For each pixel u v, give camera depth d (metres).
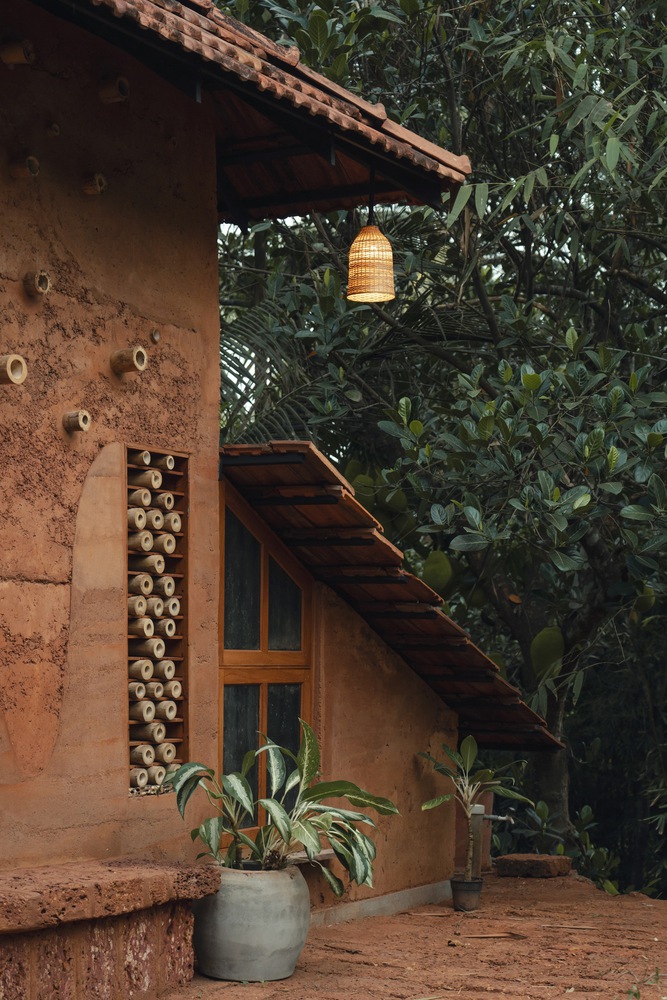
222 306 14.95
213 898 5.95
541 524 10.72
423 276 12.10
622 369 12.32
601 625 12.28
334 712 7.98
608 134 9.11
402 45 12.14
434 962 6.59
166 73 6.03
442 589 11.77
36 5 5.70
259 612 7.45
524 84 11.08
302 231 12.95
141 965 5.49
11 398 5.48
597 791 16.66
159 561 6.40
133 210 6.36
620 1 11.23
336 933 7.43
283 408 11.18
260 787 7.38
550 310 12.79
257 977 5.92
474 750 8.79
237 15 10.91
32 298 5.64
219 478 7.00
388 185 8.36
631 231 11.08
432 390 13.07
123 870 5.50
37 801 5.50
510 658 15.29
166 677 6.42
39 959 4.95
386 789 8.52
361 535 7.27
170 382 6.56
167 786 6.34
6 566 5.39
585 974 6.31
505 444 9.91
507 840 14.48
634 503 11.41
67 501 5.79
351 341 11.82
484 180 12.45
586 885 10.03
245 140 7.95
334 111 6.59
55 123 5.85
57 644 5.67
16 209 5.59
